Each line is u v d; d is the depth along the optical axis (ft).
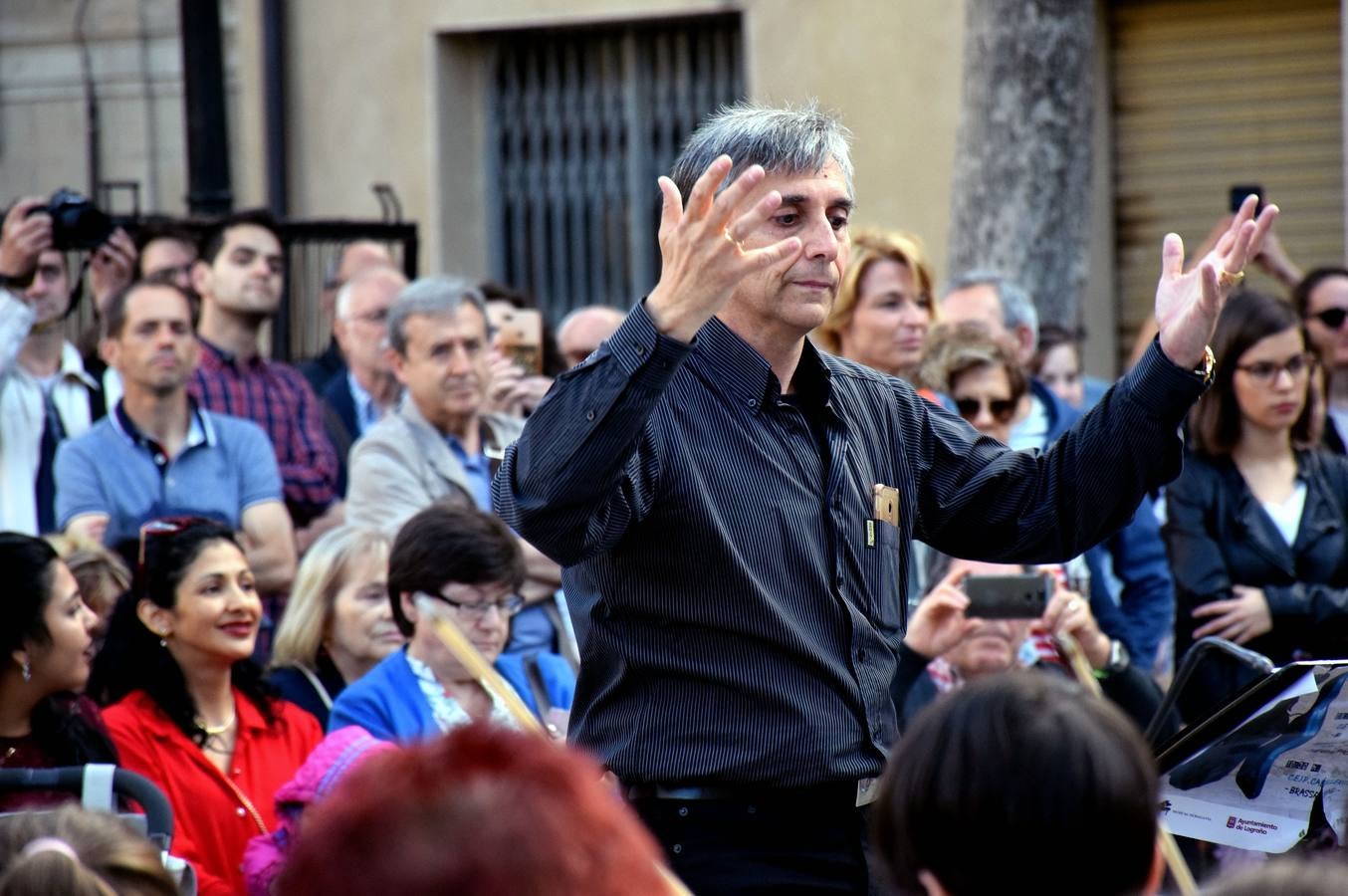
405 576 20.26
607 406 12.43
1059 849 8.34
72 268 35.29
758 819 13.41
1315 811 13.85
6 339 26.21
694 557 13.47
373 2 45.42
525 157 45.73
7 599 18.49
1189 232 42.63
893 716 14.21
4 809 16.12
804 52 42.86
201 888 19.51
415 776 6.67
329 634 22.89
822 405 14.19
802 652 13.44
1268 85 41.75
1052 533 14.56
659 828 13.48
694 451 13.57
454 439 26.71
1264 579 23.41
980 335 25.64
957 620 20.34
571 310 45.52
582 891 6.43
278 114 45.80
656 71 44.65
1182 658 23.76
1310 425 24.44
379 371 31.60
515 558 20.49
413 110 45.27
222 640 20.61
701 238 12.42
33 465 27.02
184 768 20.26
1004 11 33.96
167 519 21.27
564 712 20.45
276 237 31.30
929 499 14.98
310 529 29.48
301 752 21.47
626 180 44.96
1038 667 21.88
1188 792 13.98
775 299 13.69
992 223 34.27
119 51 46.39
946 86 41.81
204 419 26.61
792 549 13.62
